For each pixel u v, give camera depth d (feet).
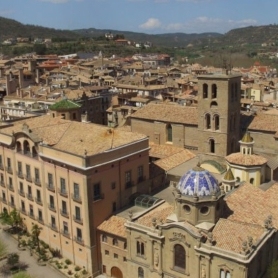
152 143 339.98
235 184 247.09
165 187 282.15
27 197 280.31
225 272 187.73
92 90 609.83
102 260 247.29
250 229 196.24
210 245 189.37
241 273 182.09
